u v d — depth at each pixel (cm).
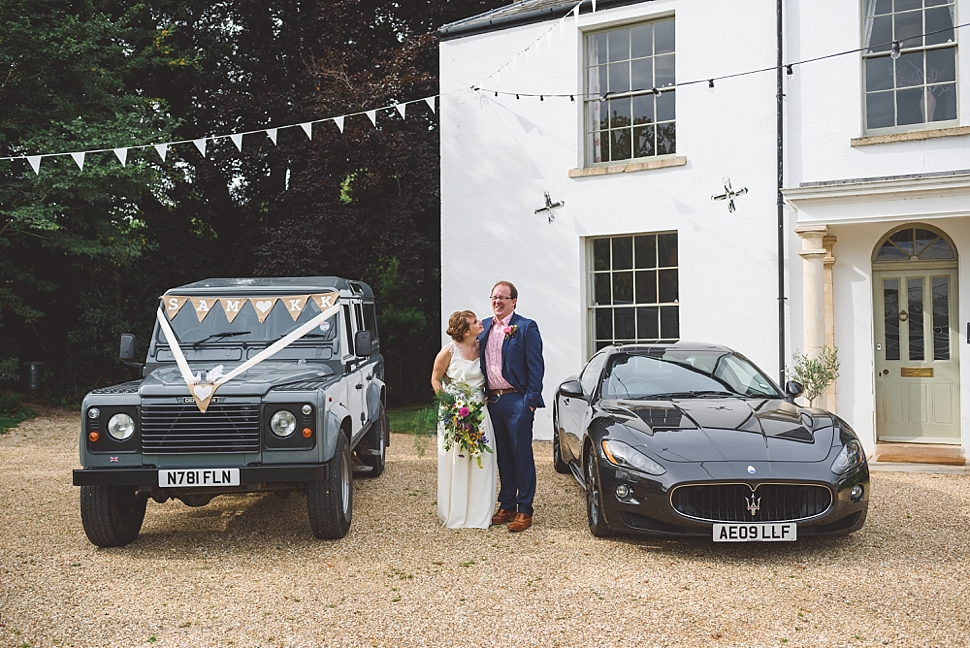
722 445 550
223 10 1906
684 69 1064
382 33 1850
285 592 484
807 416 611
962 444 930
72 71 1519
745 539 520
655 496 532
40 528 659
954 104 948
